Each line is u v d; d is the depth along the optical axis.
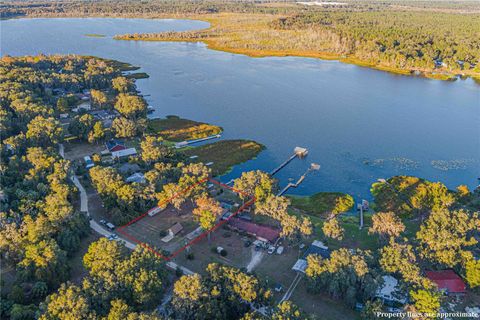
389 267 99.12
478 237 118.00
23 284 99.19
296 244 118.75
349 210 143.75
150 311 90.06
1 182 142.12
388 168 178.00
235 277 93.38
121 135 196.25
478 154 192.25
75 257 113.00
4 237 106.88
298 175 171.00
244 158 183.38
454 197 140.62
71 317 79.56
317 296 100.44
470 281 99.94
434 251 108.94
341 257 98.81
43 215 119.50
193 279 89.00
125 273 91.56
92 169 146.50
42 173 146.38
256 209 129.38
